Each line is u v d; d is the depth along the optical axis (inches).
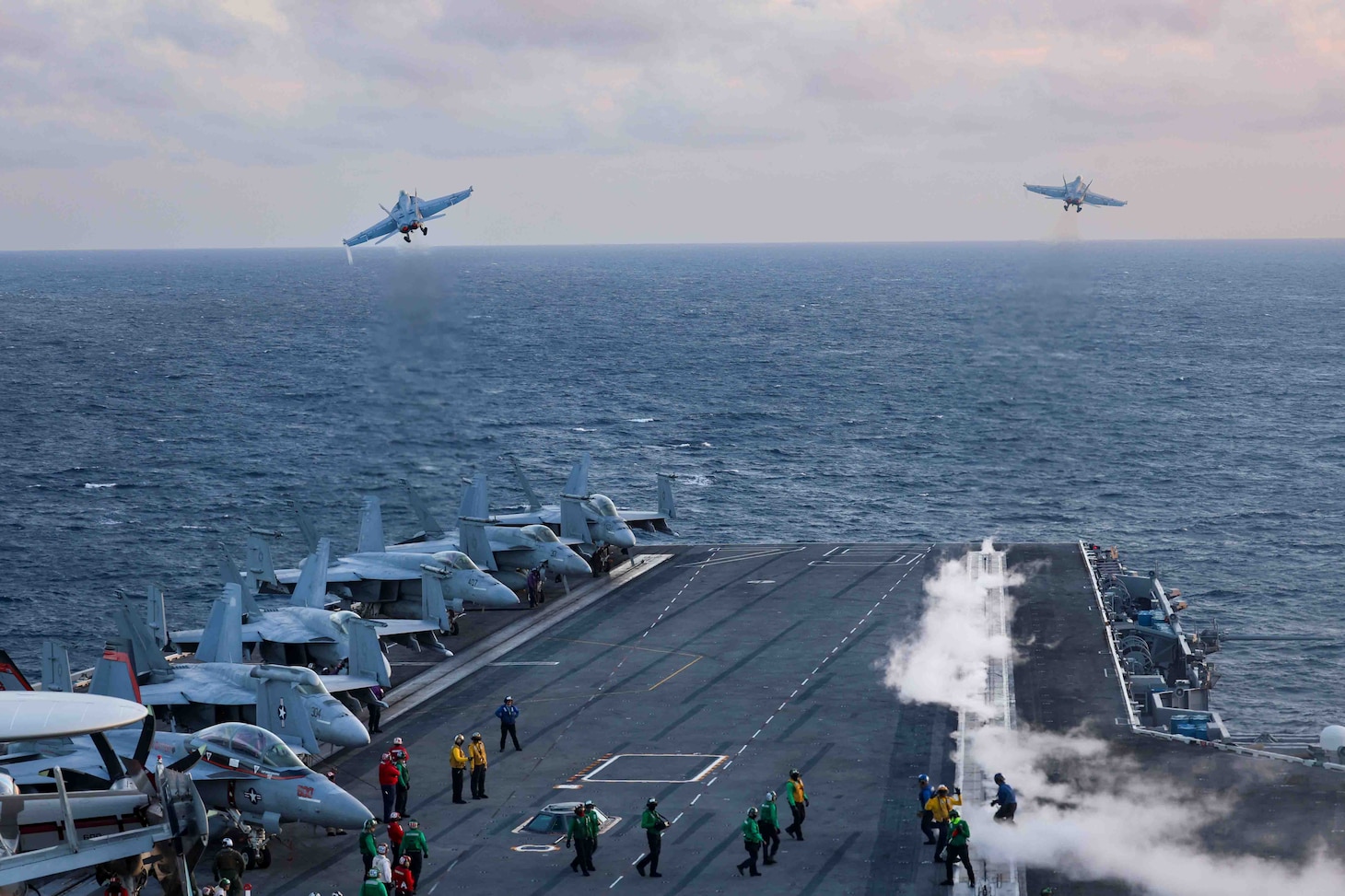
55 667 2118.6
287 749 1792.6
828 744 2129.7
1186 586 4402.1
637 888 1637.6
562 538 3319.4
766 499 5610.2
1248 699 3368.6
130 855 1440.7
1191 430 7362.2
